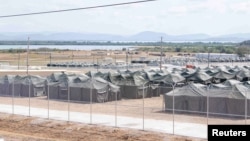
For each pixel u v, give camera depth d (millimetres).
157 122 51688
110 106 67938
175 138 42625
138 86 81625
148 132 45719
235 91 56125
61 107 66812
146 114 58656
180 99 60844
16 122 54750
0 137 45656
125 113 59469
